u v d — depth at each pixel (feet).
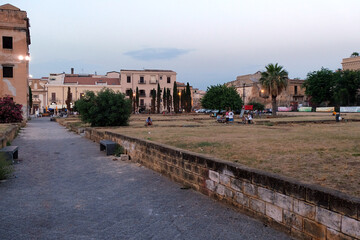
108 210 15.56
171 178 22.26
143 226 13.29
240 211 14.62
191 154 19.33
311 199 10.73
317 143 28.30
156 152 25.07
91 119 69.51
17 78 116.98
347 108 169.68
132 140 31.45
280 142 29.58
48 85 217.36
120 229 12.98
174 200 17.02
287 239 11.41
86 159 32.32
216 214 14.47
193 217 14.21
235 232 12.28
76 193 18.92
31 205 16.40
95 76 255.91
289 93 231.09
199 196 17.62
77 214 14.96
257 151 23.38
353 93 180.96
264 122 77.10
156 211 15.25
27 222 13.80
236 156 21.12
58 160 31.60
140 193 18.72
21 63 117.60
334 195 9.85
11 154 28.50
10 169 24.08
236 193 14.92
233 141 31.04
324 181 13.60
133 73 237.66
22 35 117.60
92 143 47.60
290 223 11.64
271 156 20.89
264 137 35.47
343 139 31.73
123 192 19.07
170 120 97.96
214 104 158.30
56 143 47.52
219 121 84.17
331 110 183.42
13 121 85.35
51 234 12.43
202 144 28.63
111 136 40.40
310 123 70.38
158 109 213.05
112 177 23.54
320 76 197.67
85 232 12.66
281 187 12.09
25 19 118.52
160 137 36.73
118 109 70.59
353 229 9.16
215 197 16.78
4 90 115.34
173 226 13.20
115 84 238.48
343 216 9.52
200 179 18.35
